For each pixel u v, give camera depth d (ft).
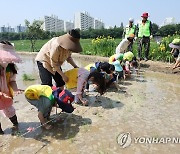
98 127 15.93
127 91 23.76
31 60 50.21
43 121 15.81
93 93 22.82
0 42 14.15
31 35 68.13
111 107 19.35
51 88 16.58
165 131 15.29
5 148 13.60
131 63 31.94
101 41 48.11
